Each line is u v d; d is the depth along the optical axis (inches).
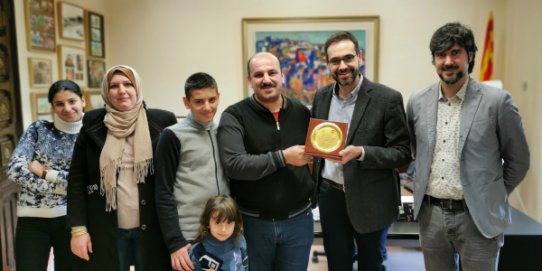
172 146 65.8
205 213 66.0
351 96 74.3
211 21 167.5
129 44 169.8
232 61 168.9
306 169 72.7
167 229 64.9
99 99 161.3
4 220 109.7
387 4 162.1
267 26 165.3
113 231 66.4
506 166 69.2
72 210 66.5
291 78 167.3
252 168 64.1
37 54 127.0
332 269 79.6
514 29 149.9
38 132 77.5
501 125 65.1
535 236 85.0
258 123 69.7
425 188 70.4
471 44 64.8
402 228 92.4
